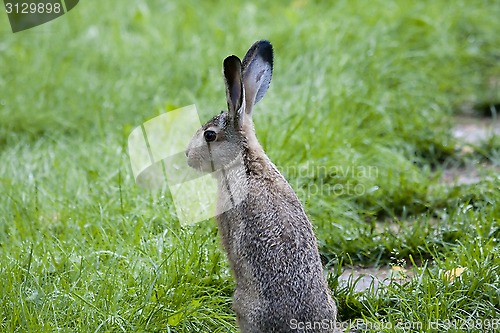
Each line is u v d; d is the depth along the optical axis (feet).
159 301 35.63
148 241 39.75
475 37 68.49
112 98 58.34
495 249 38.81
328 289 35.53
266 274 32.68
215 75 59.98
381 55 62.39
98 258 38.78
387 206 46.88
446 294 35.70
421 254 41.24
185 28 68.28
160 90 59.11
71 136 55.57
